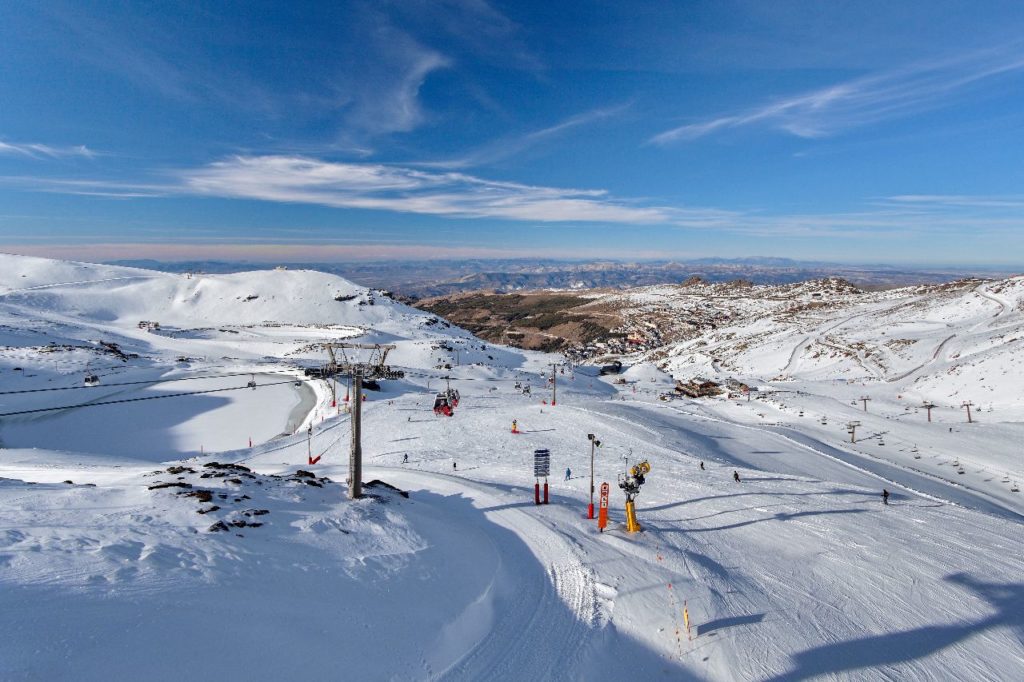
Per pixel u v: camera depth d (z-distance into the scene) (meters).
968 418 62.06
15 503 12.99
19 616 7.36
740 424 62.81
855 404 74.19
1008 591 15.49
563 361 153.25
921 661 11.86
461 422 52.69
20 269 182.12
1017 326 95.81
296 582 11.12
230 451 43.00
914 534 20.34
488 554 16.17
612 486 28.59
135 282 185.75
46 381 65.69
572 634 12.08
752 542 19.08
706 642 12.09
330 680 8.58
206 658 7.93
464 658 10.61
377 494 21.55
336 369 22.05
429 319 186.12
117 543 10.71
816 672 11.23
